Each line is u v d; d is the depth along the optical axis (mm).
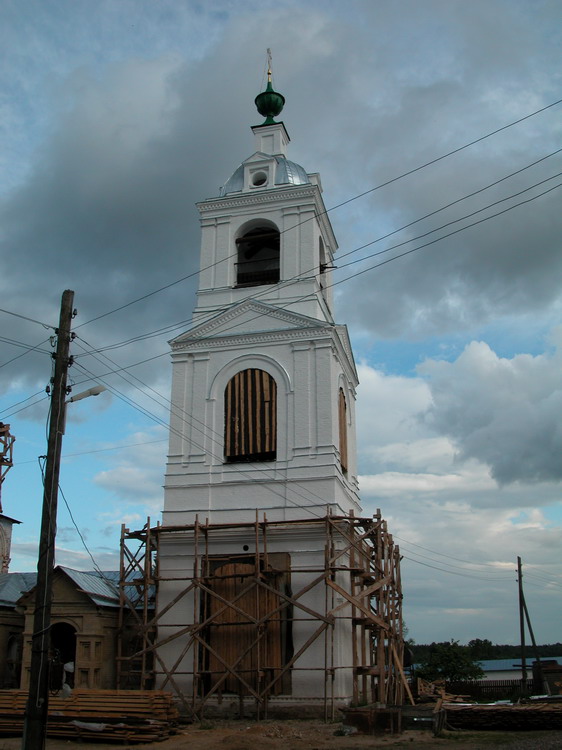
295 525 28812
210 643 28078
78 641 28734
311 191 34750
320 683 26547
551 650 124125
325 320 34719
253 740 20781
